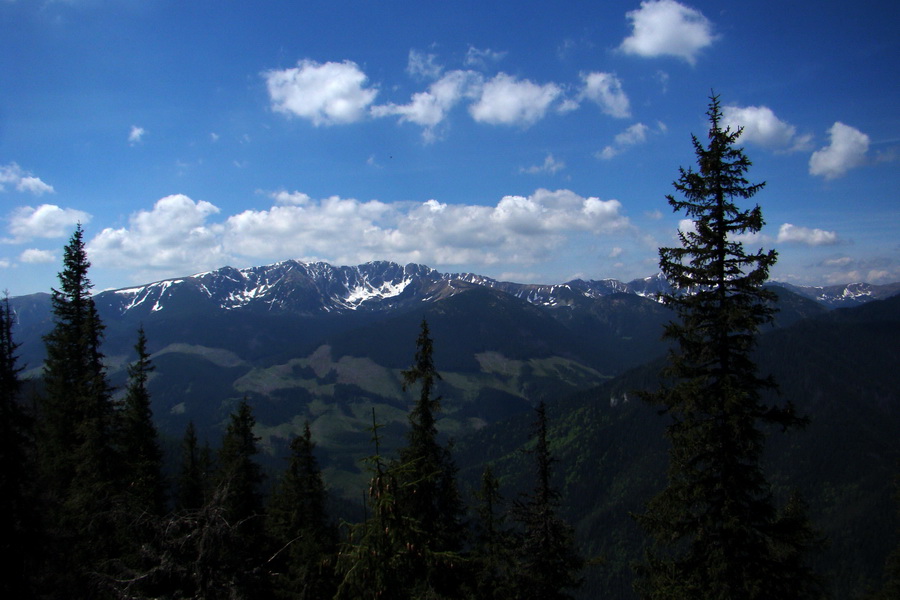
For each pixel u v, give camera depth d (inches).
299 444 1322.6
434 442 914.1
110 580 442.3
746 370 625.9
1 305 911.0
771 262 595.2
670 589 613.3
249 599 438.6
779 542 597.0
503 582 788.6
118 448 1262.3
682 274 639.8
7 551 685.9
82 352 1309.1
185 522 435.2
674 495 629.6
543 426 853.2
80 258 1337.4
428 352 946.1
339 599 463.5
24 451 779.4
